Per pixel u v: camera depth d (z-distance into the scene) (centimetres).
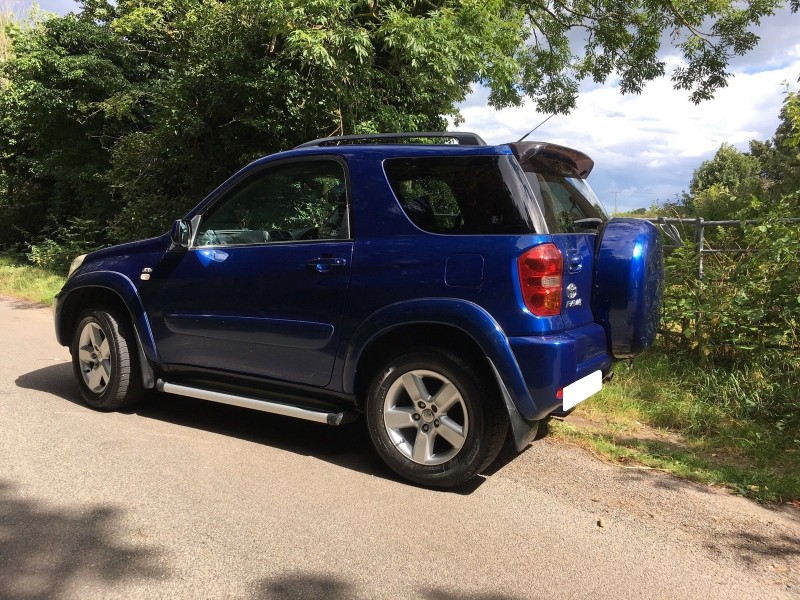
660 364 571
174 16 1145
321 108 980
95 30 1516
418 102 1123
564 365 333
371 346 373
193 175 1154
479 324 336
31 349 720
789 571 288
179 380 468
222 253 429
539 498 357
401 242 365
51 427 450
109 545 292
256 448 425
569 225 387
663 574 282
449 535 311
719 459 430
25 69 1459
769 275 542
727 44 1405
